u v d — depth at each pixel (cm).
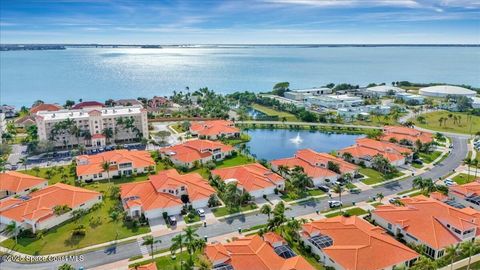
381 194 10519
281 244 7994
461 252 7756
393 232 8731
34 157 14688
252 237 7906
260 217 9594
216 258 7088
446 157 14725
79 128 15975
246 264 6981
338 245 7662
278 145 17425
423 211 8950
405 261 7250
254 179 11206
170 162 14000
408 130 17200
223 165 14025
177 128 19862
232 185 10262
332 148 16862
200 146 14612
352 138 18738
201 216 9581
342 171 12475
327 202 10506
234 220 9431
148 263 7519
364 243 7512
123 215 9562
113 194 10838
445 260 7519
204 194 10256
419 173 12888
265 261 7031
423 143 15438
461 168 13400
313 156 13262
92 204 10231
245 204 10356
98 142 16150
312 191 11300
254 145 17400
